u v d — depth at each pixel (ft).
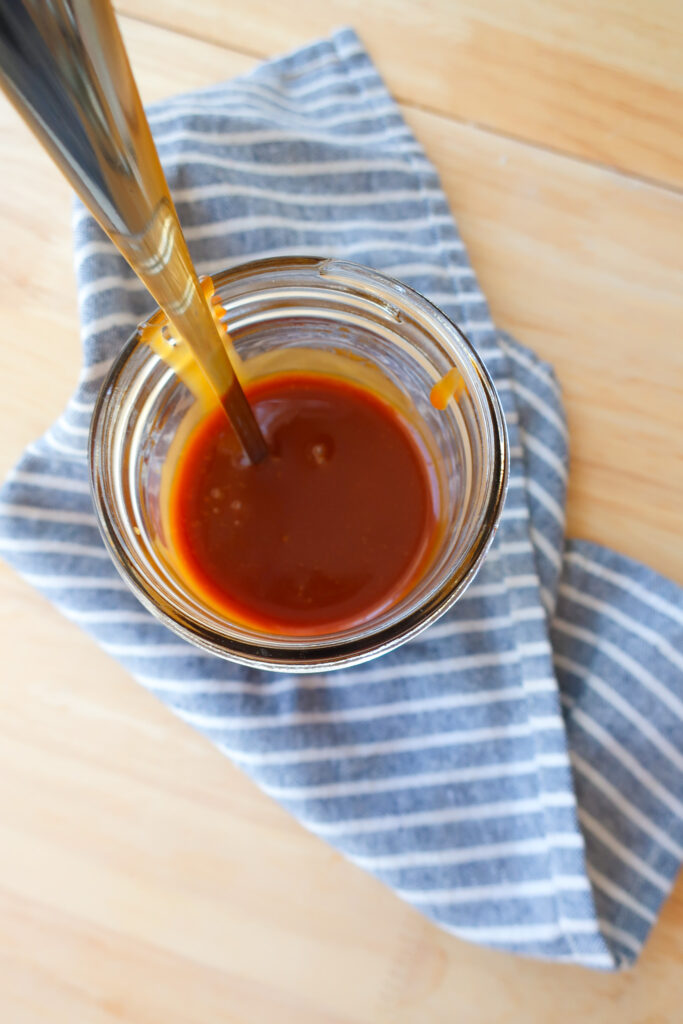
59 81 0.49
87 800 1.09
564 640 1.10
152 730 1.09
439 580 0.85
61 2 0.46
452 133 1.15
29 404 1.12
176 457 0.98
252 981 1.07
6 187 1.13
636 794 1.07
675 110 1.14
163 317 0.89
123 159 0.57
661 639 1.08
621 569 1.10
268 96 1.13
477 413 0.88
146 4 1.15
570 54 1.15
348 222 1.12
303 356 1.00
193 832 1.08
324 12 1.15
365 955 1.07
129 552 0.87
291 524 0.96
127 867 1.08
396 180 1.12
